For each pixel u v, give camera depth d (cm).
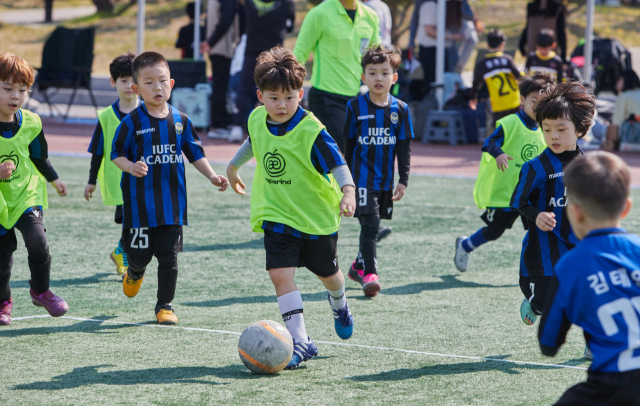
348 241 1157
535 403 521
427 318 756
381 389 546
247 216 1319
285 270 607
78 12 6531
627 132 2206
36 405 508
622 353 356
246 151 671
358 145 877
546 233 626
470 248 938
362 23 1155
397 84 2228
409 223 1262
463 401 522
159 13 5788
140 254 724
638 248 368
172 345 656
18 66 677
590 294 364
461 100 2367
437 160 2006
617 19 4703
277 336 575
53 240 1108
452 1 2483
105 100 3098
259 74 597
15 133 696
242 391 539
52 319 739
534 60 1923
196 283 890
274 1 2028
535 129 910
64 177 1677
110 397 525
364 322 741
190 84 2586
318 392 538
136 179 716
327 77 1143
